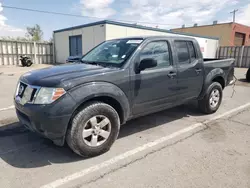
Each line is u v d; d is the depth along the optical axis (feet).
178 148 10.64
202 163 9.25
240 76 42.50
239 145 11.03
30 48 68.59
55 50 73.61
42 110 8.33
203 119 15.12
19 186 7.64
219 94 16.51
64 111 8.42
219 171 8.65
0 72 43.60
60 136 8.70
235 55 74.74
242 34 104.06
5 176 8.21
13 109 17.17
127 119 10.93
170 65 12.40
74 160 9.43
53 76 9.14
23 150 10.33
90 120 9.29
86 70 9.82
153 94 11.56
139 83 10.77
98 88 9.18
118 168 8.84
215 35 99.71
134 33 56.80
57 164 9.11
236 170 8.73
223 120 14.96
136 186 7.69
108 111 9.73
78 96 8.65
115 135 10.28
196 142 11.35
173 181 7.98
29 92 8.98
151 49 11.56
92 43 56.44
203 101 15.67
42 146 10.75
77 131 8.95
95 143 9.59
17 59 66.33
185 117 15.52
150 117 15.40
